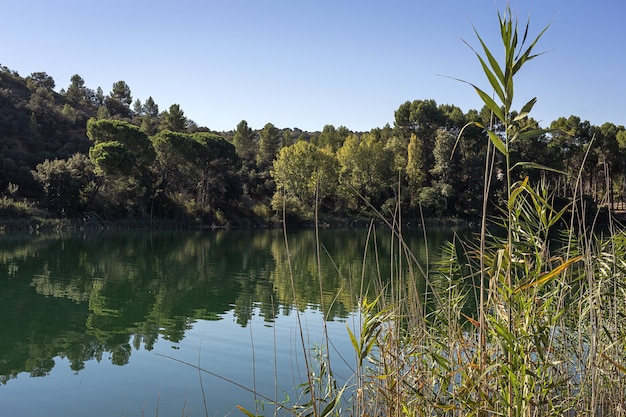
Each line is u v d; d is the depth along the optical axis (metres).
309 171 63.78
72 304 17.41
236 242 43.06
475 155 59.97
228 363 10.81
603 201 5.11
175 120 95.56
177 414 8.22
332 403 4.00
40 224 47.94
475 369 3.74
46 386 9.64
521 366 3.29
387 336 4.59
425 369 4.69
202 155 60.88
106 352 11.93
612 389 5.02
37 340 13.02
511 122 3.29
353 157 64.31
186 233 51.75
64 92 128.88
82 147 74.06
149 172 56.88
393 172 63.12
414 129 78.50
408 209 56.38
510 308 3.38
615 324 4.91
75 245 36.97
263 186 73.25
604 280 4.95
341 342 11.82
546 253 4.02
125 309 16.69
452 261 6.39
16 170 54.38
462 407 3.75
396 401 4.27
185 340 12.84
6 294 18.91
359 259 29.59
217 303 17.56
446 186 57.09
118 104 130.50
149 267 26.75
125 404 8.73
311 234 53.19
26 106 83.31
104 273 24.44
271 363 10.68
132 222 53.94
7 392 9.33
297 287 20.39
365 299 4.23
